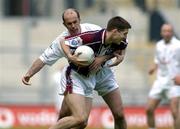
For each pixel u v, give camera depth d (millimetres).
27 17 82188
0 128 58500
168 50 42938
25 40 76062
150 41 77562
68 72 28125
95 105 59406
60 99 47844
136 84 67875
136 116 58781
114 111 29344
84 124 27812
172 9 82000
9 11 82438
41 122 59094
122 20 27391
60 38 28047
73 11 27641
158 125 58250
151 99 42781
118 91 29375
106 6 82875
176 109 41656
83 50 27125
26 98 65188
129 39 77875
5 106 59125
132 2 85062
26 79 28656
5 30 80375
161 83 42719
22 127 58156
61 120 27672
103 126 57438
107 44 27672
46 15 82625
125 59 70875
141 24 80562
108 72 28984
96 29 27984
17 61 72125
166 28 42844
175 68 42875
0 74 71375
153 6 83750
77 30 27812
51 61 28500
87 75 28047
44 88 64750
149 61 70000
